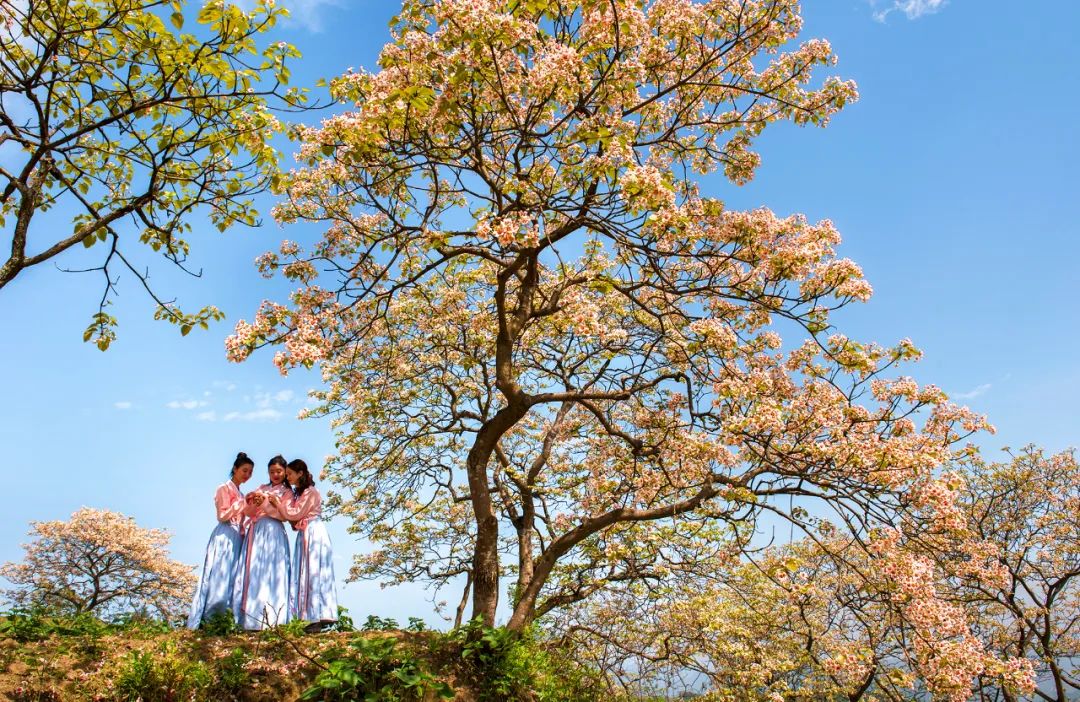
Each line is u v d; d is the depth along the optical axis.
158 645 7.22
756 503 7.62
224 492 8.67
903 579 7.00
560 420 13.48
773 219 7.68
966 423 9.13
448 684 7.60
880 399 8.30
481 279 13.16
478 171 7.99
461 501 14.48
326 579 9.04
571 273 9.81
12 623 7.44
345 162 7.32
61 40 7.03
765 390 8.01
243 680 6.74
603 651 10.39
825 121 8.98
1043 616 14.13
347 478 14.23
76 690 6.21
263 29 7.03
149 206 8.38
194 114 7.64
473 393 13.82
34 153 6.89
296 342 7.17
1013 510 14.91
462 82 6.82
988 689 11.04
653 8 8.44
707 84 8.62
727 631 9.90
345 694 6.79
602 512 10.81
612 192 7.17
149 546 22.30
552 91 6.94
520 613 10.12
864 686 9.46
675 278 9.27
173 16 6.94
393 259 8.20
